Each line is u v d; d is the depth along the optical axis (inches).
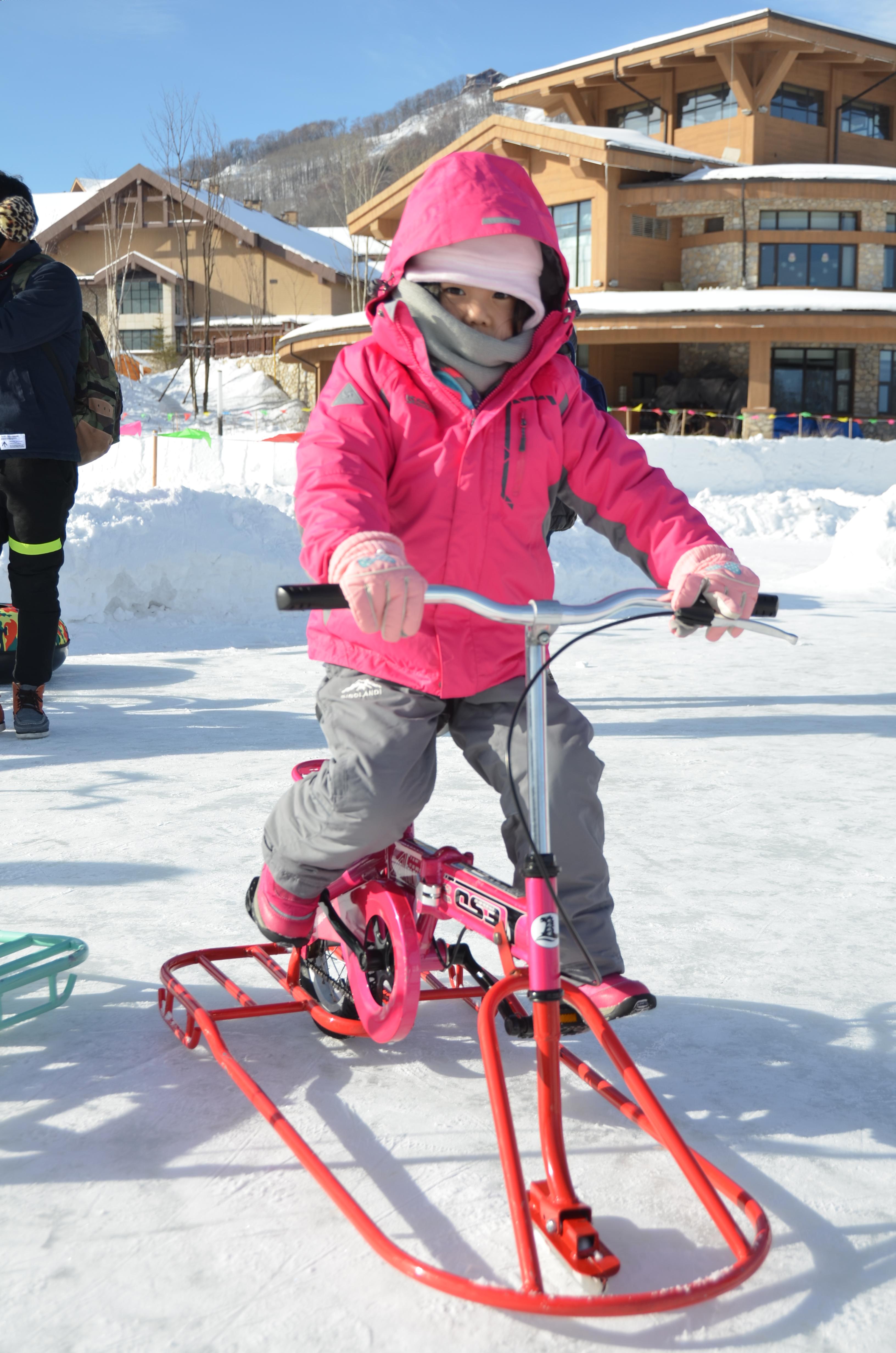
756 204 1412.4
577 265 1441.9
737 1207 76.4
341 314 2003.0
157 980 114.7
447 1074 95.7
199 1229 73.7
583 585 489.7
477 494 86.7
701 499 1093.1
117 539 425.1
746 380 1419.8
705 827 173.0
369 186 1939.0
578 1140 85.2
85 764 211.6
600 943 86.6
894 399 1454.2
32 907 135.1
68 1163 81.4
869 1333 64.7
